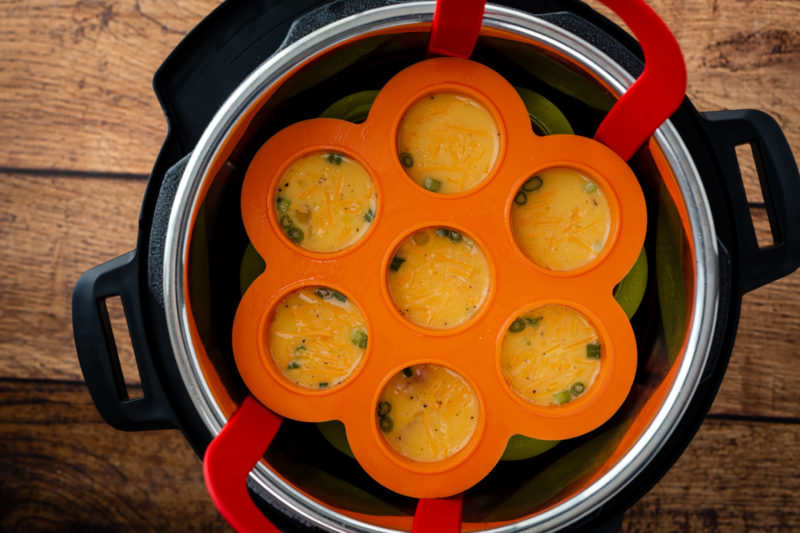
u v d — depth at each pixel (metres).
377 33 0.47
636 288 0.50
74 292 0.50
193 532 0.66
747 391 0.65
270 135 0.51
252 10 0.49
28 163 0.65
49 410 0.66
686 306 0.47
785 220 0.50
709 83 0.64
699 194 0.46
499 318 0.48
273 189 0.48
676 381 0.46
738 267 0.50
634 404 0.50
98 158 0.65
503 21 0.47
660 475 0.50
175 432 0.66
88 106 0.65
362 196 0.49
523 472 0.52
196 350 0.46
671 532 0.66
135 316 0.50
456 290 0.49
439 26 0.46
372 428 0.48
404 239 0.48
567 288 0.48
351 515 0.48
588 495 0.47
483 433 0.48
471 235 0.48
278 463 0.49
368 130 0.48
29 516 0.67
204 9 0.64
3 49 0.65
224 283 0.52
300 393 0.48
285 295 0.48
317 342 0.49
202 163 0.45
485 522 0.48
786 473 0.65
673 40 0.42
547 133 0.51
